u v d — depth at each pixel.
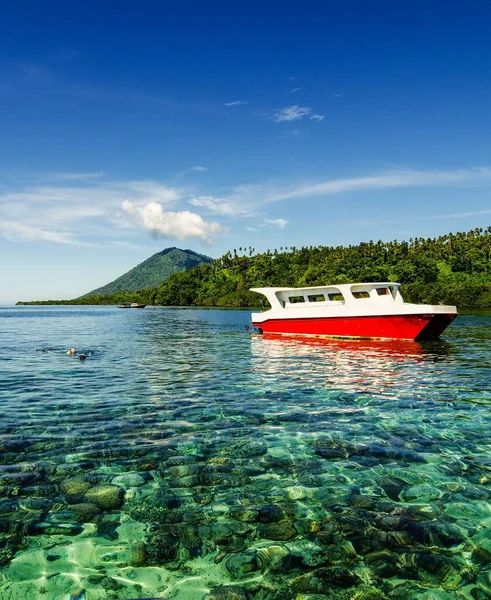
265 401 12.62
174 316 88.19
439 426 10.22
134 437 9.35
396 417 10.97
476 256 174.12
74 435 9.48
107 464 7.88
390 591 4.62
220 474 7.48
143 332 43.12
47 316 96.25
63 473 7.48
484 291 114.94
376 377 16.52
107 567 5.02
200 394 13.57
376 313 28.05
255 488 6.97
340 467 7.80
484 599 4.50
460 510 6.29
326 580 4.79
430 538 5.58
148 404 12.24
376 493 6.81
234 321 66.25
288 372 17.73
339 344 28.27
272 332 33.94
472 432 9.80
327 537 5.59
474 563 5.08
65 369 18.66
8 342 32.09
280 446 8.85
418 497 6.68
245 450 8.62
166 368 18.88
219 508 6.33
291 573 4.91
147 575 4.88
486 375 16.92
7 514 6.12
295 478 7.34
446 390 14.20
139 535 5.66
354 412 11.44
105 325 57.28
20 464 7.85
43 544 5.44
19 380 15.97
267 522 5.95
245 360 21.41
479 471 7.66
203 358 22.28
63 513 6.16
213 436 9.45
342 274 169.50
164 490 6.88
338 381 15.76
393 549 5.34
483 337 32.75
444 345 27.11
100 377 16.66
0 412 11.35
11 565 5.04
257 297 164.38
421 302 116.94
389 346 26.78
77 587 4.68
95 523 5.92
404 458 8.24
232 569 4.98
